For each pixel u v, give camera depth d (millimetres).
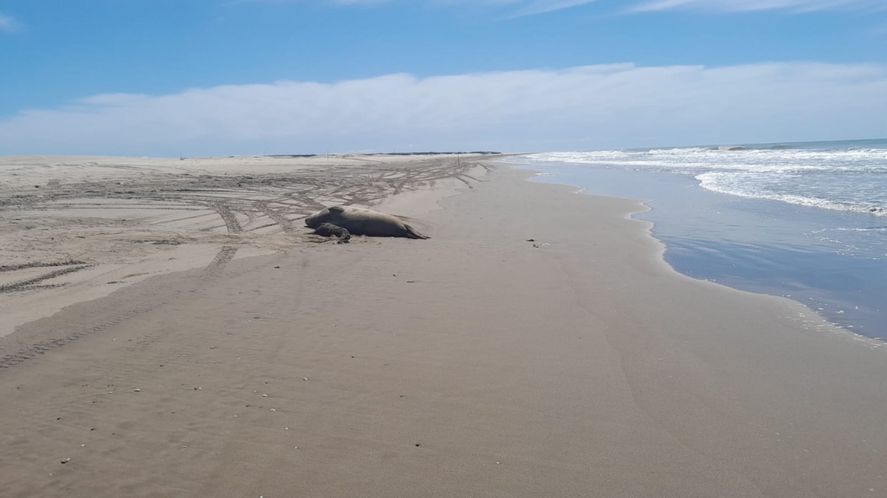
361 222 13375
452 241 12688
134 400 4805
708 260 10547
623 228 14336
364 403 4867
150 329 6449
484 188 25703
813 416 4703
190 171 29969
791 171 28594
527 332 6660
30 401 4762
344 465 3975
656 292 8406
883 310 7469
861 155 41219
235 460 3996
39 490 3645
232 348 5977
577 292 8383
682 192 22062
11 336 6125
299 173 31594
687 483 3816
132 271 8992
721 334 6629
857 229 12719
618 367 5680
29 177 23125
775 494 3705
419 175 33250
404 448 4203
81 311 6957
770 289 8555
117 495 3613
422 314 7258
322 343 6188
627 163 47875
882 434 4414
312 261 10203
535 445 4266
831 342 6371
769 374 5527
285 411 4691
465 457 4098
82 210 15352
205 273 9031
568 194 22797
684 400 4984
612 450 4199
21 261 9383
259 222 14492
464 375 5465
